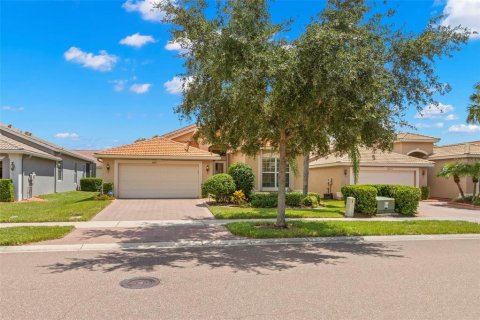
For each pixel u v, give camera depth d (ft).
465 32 33.32
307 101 30.14
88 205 57.77
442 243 33.86
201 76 34.19
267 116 35.24
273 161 79.61
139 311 16.78
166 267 24.48
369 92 30.17
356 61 29.19
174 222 43.16
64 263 25.29
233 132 37.83
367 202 50.83
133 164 73.36
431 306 17.66
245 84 29.96
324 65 28.48
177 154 73.20
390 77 32.48
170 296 18.75
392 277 22.48
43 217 44.39
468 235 37.45
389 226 40.52
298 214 49.62
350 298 18.65
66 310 16.87
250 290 19.79
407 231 38.01
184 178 74.84
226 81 32.60
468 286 20.75
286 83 28.89
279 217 39.37
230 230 37.47
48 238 32.71
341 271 23.81
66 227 37.47
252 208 56.95
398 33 34.83
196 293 19.24
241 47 29.63
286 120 34.04
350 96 30.32
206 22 31.37
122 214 49.57
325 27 29.63
